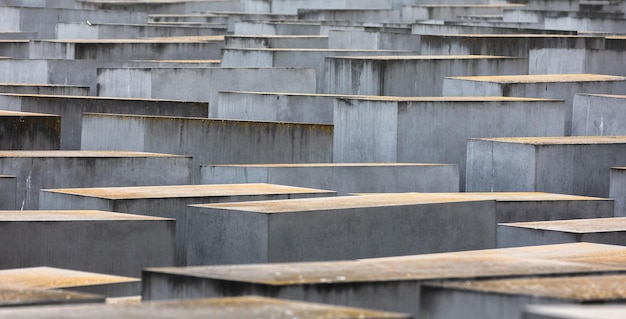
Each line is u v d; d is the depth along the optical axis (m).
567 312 7.07
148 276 10.23
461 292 9.10
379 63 30.77
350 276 10.09
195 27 48.12
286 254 14.62
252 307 7.95
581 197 19.86
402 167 21.59
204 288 9.88
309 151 24.05
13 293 9.48
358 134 25.36
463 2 68.62
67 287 11.82
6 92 29.84
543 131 25.91
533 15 57.81
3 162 19.75
